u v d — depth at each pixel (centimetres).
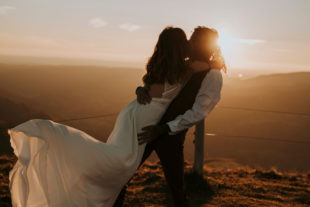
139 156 190
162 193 410
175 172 195
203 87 186
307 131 17925
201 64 192
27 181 158
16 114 16375
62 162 166
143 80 199
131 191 416
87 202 169
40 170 161
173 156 193
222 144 13112
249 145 13588
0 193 380
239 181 541
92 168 170
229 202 400
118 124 195
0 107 16788
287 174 649
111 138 194
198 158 512
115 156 178
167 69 187
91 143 173
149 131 186
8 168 548
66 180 165
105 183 177
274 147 13862
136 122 189
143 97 194
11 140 168
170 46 185
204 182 495
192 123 186
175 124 185
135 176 513
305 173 676
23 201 158
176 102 194
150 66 194
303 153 13300
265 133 16425
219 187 486
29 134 162
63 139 168
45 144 161
